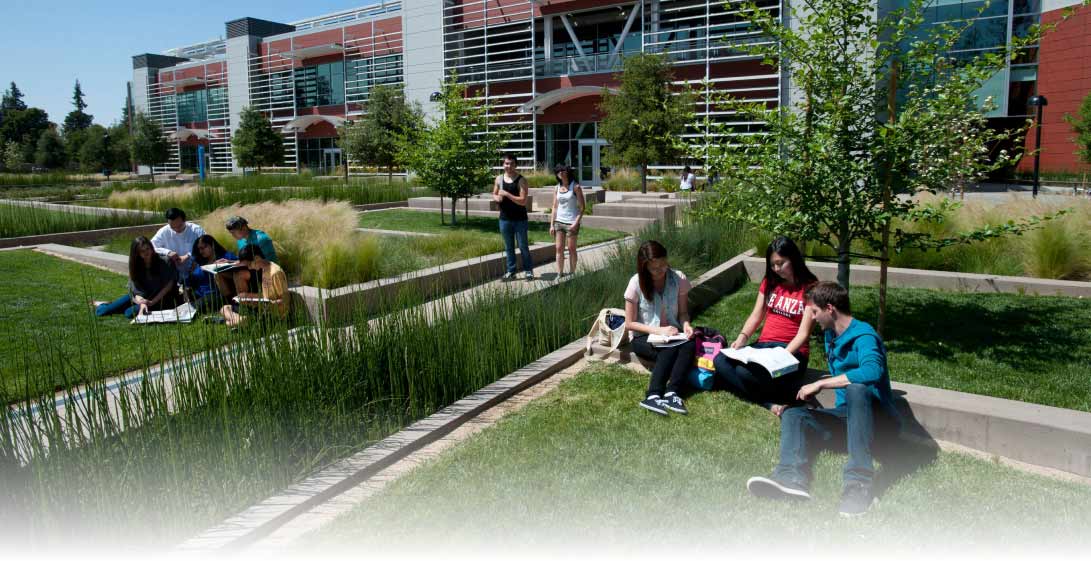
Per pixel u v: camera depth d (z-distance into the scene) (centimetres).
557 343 595
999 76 2748
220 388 376
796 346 448
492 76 3481
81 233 1320
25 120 8581
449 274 840
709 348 481
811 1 546
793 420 362
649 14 3028
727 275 806
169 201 1795
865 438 343
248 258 646
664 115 2102
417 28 3712
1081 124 2480
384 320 488
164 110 5791
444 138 1502
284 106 4659
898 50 522
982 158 604
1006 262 796
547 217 1545
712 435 405
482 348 518
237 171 4894
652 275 511
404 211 1823
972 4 2625
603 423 423
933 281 764
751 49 570
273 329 446
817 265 829
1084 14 2714
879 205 563
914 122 500
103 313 689
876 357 368
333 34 4272
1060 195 1108
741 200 592
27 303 754
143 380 348
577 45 3216
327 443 399
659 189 2506
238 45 4866
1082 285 694
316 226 1038
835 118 527
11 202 1672
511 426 421
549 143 3375
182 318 645
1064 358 519
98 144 5094
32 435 302
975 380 483
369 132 3064
